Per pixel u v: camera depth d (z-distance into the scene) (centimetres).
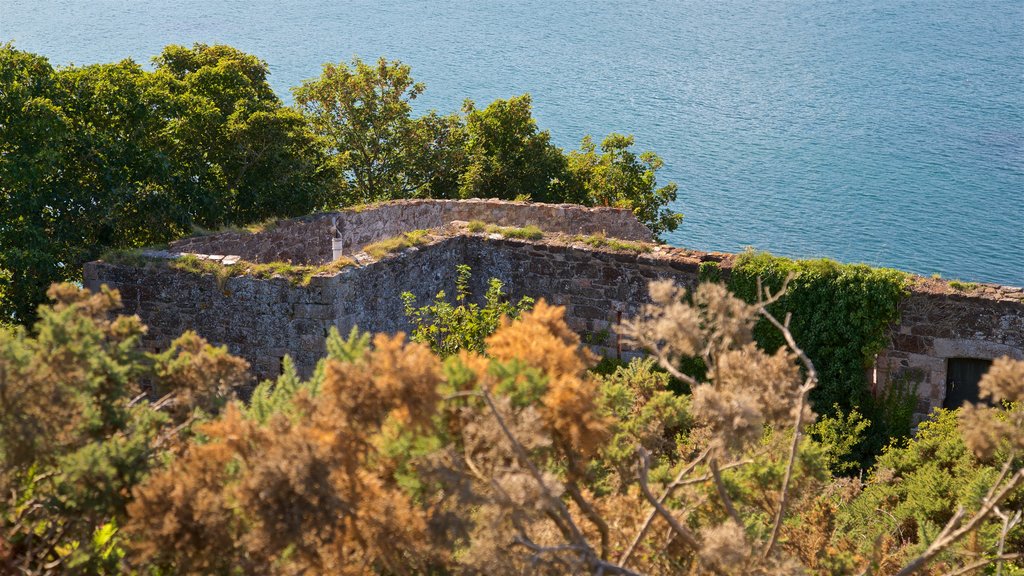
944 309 1672
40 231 2345
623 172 4428
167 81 2773
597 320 1891
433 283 1903
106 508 548
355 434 525
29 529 584
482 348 1569
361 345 647
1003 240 10369
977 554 735
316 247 2405
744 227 10712
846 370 1739
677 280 1809
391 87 3959
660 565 629
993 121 16438
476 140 3975
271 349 1691
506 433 500
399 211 2656
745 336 619
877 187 12462
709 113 17225
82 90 2534
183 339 693
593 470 702
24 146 2352
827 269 1719
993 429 575
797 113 17325
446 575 547
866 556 842
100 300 654
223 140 2831
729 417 571
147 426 624
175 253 1875
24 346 580
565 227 2739
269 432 547
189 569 519
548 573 555
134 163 2556
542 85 19275
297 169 2962
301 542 488
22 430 522
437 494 544
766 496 752
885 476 1285
